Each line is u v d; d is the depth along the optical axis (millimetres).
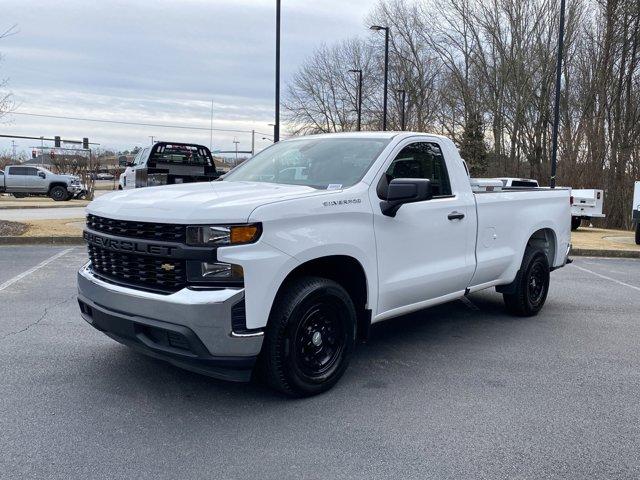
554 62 35031
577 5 34031
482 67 39906
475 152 39938
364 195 4457
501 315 6941
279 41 19641
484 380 4695
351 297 4641
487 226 5867
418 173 5160
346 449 3479
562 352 5496
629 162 29094
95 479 3084
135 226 3881
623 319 6871
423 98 48156
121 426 3713
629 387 4598
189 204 3752
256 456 3373
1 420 3752
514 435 3709
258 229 3693
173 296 3641
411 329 6246
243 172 5469
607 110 30500
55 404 4016
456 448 3520
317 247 4008
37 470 3154
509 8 36719
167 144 18469
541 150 36844
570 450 3520
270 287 3756
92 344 5320
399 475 3195
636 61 29484
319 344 4242
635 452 3512
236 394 4277
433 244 5125
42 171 30969
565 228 7324
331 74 55531
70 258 10344
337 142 5215
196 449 3439
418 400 4250
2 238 12102
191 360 3734
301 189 4328
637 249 13828
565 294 8422
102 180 59406
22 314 6340
